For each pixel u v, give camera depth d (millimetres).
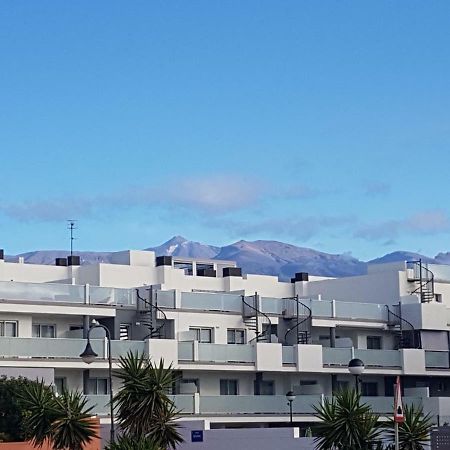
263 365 71875
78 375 64438
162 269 83938
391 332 82125
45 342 62312
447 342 82625
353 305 79625
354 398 43938
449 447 42656
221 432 50000
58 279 82938
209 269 92500
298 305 76625
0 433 50656
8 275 81062
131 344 65625
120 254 88812
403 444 43250
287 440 48562
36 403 46281
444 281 87438
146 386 44031
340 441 43062
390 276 85188
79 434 45469
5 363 60531
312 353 74250
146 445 40625
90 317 66875
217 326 72688
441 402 73500
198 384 70062
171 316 70188
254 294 83062
